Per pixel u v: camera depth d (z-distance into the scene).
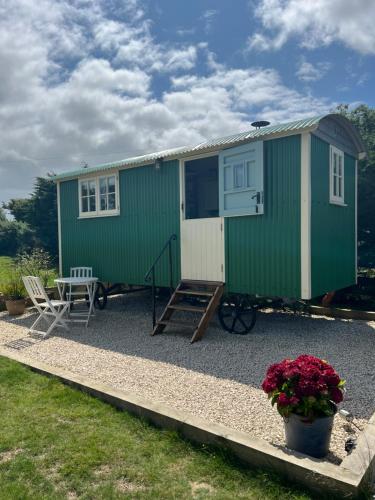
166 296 9.12
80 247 8.74
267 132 5.42
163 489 2.30
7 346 5.64
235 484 2.34
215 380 4.09
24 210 22.86
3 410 3.36
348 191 7.27
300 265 5.30
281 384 2.68
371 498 2.10
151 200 7.18
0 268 15.84
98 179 8.16
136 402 3.26
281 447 2.59
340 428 3.04
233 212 5.92
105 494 2.27
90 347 5.47
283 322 6.77
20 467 2.54
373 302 7.96
